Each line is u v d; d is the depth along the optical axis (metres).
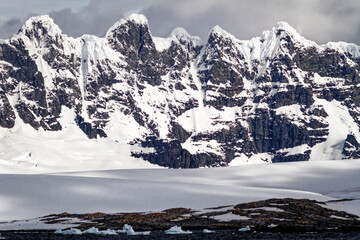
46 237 138.00
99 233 149.75
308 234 146.00
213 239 133.38
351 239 131.38
